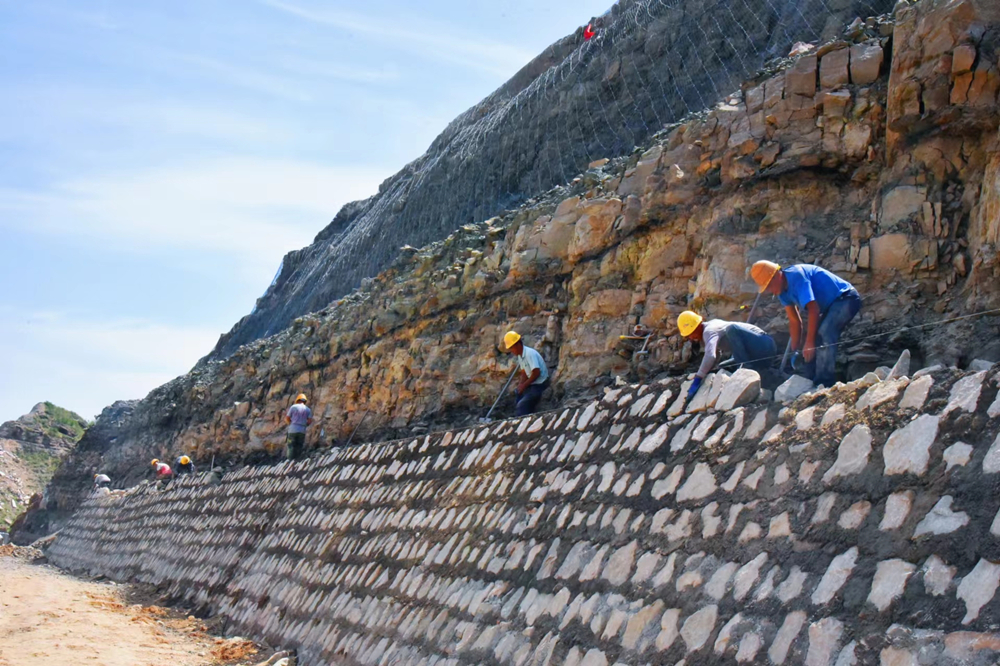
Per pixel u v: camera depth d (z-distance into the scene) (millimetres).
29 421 52969
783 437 5344
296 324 20516
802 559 4691
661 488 6105
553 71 19906
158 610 14109
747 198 9156
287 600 11148
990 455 4113
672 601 5352
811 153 8680
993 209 7090
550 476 7582
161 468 22547
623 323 10297
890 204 7992
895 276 7781
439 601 7867
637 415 6941
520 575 7012
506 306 12641
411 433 13680
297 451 15797
